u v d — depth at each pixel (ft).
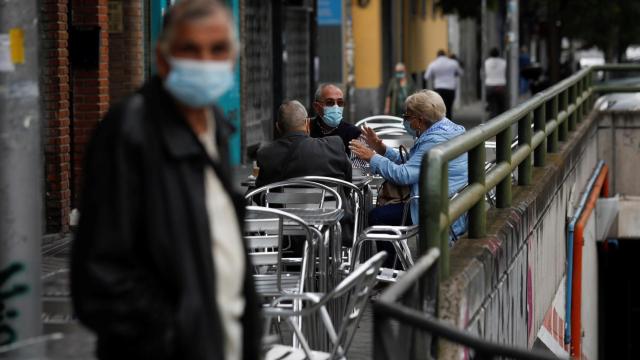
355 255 49.29
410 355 31.30
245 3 115.03
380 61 184.65
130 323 20.27
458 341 25.26
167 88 20.99
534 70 202.49
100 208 20.17
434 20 251.60
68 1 69.21
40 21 64.08
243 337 22.58
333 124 62.69
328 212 46.65
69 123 67.82
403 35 219.00
